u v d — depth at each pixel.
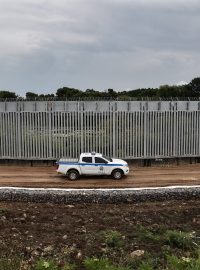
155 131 32.59
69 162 27.41
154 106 32.38
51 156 32.31
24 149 32.41
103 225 16.92
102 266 9.91
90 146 32.22
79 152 32.22
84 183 26.38
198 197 23.22
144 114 32.31
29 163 32.69
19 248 13.11
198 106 32.91
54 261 10.84
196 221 17.98
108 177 28.16
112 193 22.70
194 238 14.12
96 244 13.63
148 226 16.53
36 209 20.31
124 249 12.95
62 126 32.09
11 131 32.31
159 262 10.95
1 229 16.06
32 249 12.96
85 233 15.53
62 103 31.92
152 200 22.66
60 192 23.03
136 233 15.09
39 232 15.71
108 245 13.42
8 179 27.53
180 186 25.05
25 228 16.33
